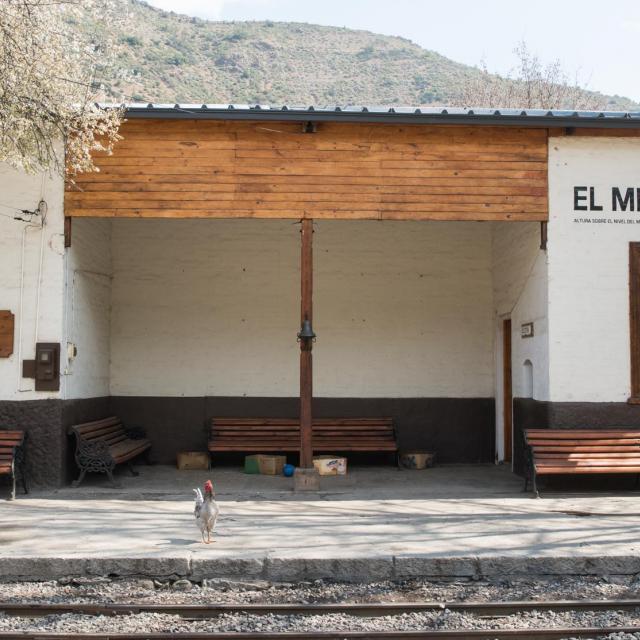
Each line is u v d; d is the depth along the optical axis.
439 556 7.70
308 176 11.74
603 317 11.84
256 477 13.26
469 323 15.27
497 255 14.88
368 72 91.12
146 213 11.65
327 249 15.27
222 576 7.57
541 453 11.38
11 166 11.64
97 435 12.70
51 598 7.11
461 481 12.81
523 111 11.78
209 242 15.14
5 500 10.77
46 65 10.77
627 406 11.74
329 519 9.56
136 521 9.42
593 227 11.92
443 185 11.84
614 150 12.02
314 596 7.20
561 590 7.38
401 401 15.12
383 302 15.27
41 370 11.43
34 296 11.57
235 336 15.08
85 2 11.16
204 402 14.95
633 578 7.71
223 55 87.31
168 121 11.71
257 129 11.77
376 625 6.52
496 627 6.50
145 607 6.78
